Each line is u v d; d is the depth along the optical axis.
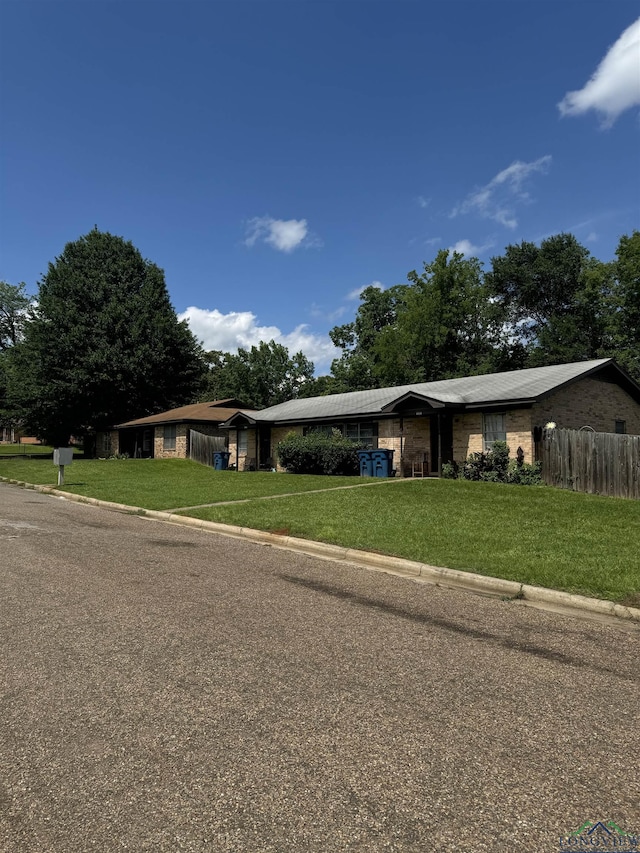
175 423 32.66
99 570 7.33
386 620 5.50
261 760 3.00
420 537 9.20
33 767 2.93
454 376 42.56
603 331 39.69
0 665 4.22
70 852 2.34
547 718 3.53
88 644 4.66
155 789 2.75
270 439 27.50
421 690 3.90
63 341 38.84
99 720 3.41
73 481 20.84
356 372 49.75
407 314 44.19
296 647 4.67
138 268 44.47
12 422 47.25
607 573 6.93
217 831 2.46
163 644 4.68
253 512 12.33
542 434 17.09
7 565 7.52
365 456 20.91
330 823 2.51
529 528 9.93
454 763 3.00
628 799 2.71
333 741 3.20
